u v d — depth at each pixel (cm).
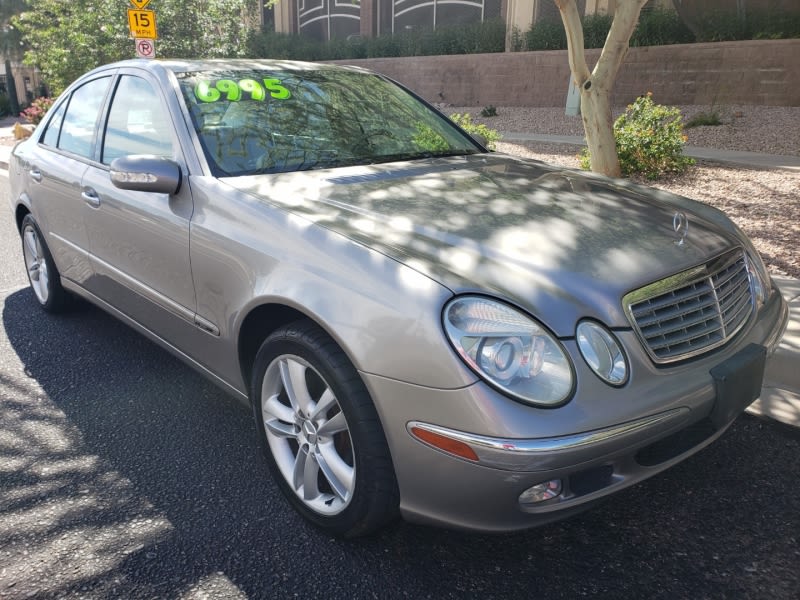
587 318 211
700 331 234
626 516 262
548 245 236
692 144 1115
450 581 229
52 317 483
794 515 261
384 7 2159
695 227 273
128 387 374
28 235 482
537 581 229
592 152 802
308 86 367
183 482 288
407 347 205
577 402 199
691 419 220
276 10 2455
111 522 261
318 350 229
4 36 3312
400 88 416
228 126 319
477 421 195
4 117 3531
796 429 321
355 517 233
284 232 251
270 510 269
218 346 287
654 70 1476
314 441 247
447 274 214
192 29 1326
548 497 207
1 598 222
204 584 229
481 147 393
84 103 414
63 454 309
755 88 1350
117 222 340
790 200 723
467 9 1972
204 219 283
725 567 234
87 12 1303
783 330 279
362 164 327
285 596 223
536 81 1659
